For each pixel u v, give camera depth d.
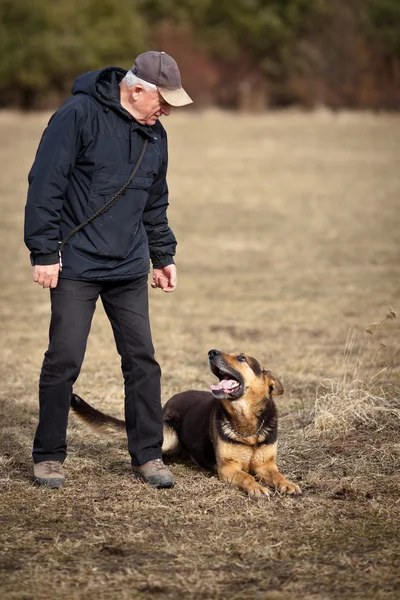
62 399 7.59
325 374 11.93
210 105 77.00
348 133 55.84
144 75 7.26
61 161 7.15
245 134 56.59
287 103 78.75
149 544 6.44
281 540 6.50
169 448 8.99
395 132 56.00
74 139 7.21
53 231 7.25
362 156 45.19
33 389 11.68
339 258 22.28
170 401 9.27
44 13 73.56
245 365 7.89
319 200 32.72
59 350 7.46
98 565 6.04
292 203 32.25
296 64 77.00
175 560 6.13
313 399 10.62
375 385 10.21
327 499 7.43
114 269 7.50
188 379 11.93
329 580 5.77
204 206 32.03
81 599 5.53
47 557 6.18
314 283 19.27
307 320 15.73
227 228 27.56
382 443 8.66
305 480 7.99
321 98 76.56
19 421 10.14
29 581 5.77
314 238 25.38
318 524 6.82
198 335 14.82
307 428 9.38
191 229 27.45
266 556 6.19
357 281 19.30
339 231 26.42
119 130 7.39
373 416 9.28
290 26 78.81
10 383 11.94
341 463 8.35
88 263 7.39
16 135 56.38
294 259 22.39
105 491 7.66
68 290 7.42
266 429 7.99
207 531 6.72
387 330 14.52
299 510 7.18
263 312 16.56
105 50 75.06
